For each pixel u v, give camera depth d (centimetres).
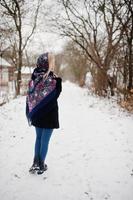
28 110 452
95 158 542
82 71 4062
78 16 1853
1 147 588
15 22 1894
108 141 664
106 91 1903
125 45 1556
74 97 1842
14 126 792
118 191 411
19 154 547
